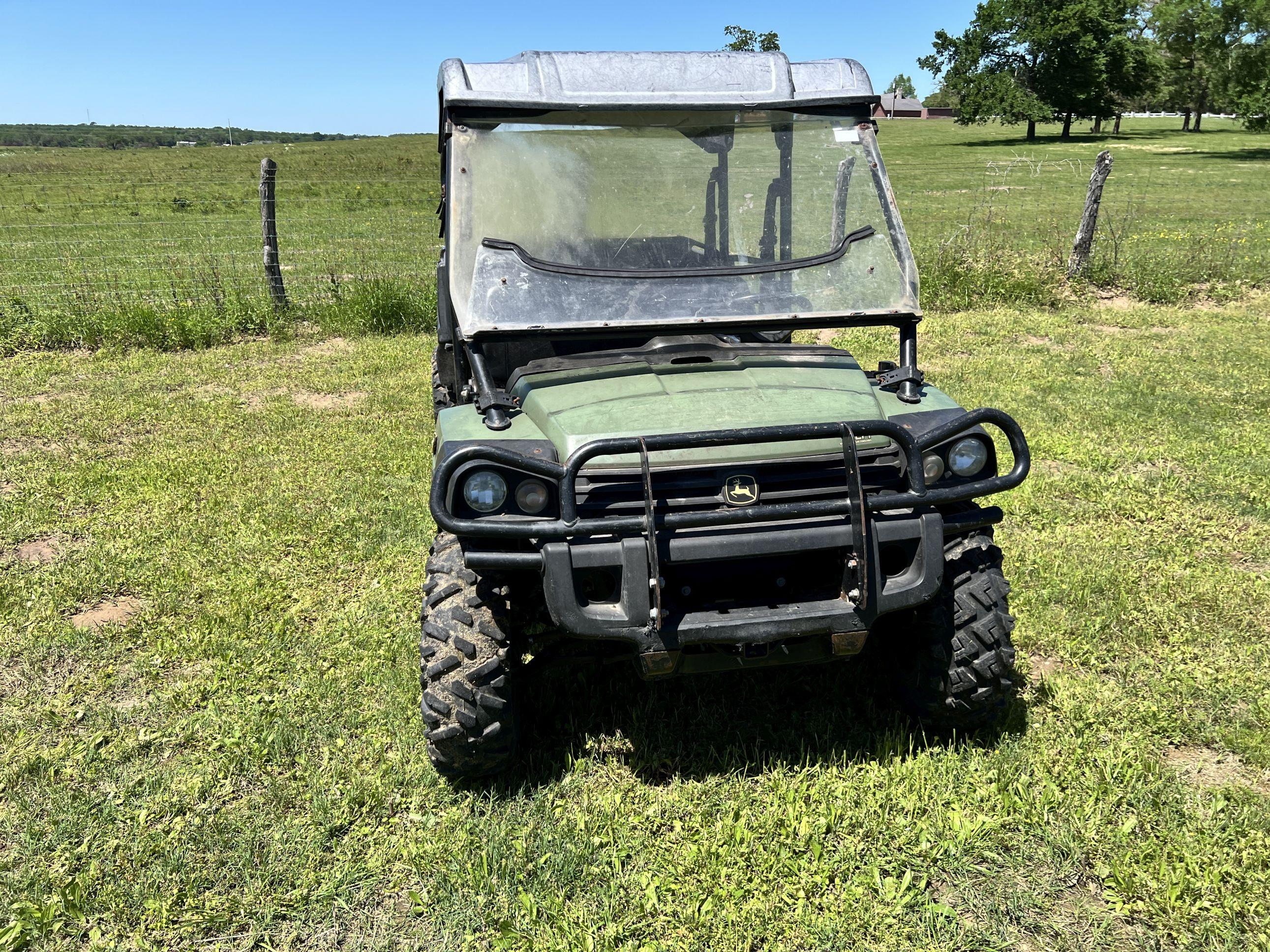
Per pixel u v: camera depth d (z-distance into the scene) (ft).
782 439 9.77
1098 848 9.96
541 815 10.75
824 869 9.76
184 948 9.19
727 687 13.15
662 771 11.58
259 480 21.03
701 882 9.67
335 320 36.91
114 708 12.98
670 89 12.43
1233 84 176.04
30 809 11.00
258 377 30.40
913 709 12.03
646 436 9.81
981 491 10.51
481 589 10.66
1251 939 8.84
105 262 54.54
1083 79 217.36
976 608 11.10
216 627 14.97
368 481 20.83
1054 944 8.97
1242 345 32.09
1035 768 11.18
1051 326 35.86
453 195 11.82
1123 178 121.08
